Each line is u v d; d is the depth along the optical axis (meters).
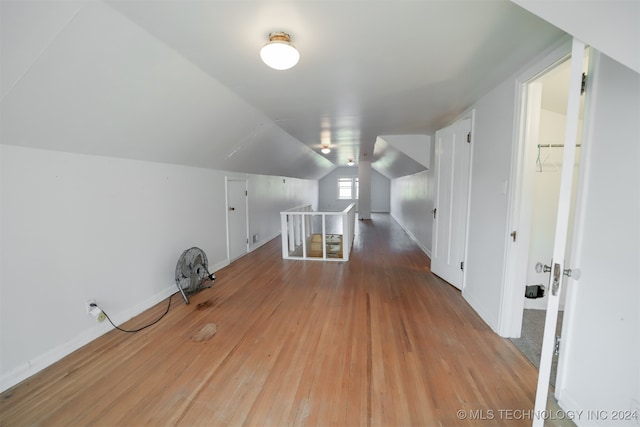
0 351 1.60
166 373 1.75
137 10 1.32
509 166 2.04
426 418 1.40
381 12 1.34
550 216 2.53
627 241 1.08
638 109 1.04
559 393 1.44
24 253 1.70
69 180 1.95
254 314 2.55
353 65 1.93
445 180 3.39
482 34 1.53
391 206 10.86
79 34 1.34
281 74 2.10
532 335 2.15
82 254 2.05
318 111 3.10
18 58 1.28
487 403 1.49
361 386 1.62
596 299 1.22
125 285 2.43
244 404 1.50
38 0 1.13
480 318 2.45
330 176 12.07
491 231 2.32
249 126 3.45
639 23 0.88
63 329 1.92
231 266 4.10
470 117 2.80
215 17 1.39
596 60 1.23
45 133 1.71
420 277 3.58
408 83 2.25
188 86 2.14
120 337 2.16
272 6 1.29
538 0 0.98
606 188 1.17
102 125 1.95
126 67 1.67
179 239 3.14
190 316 2.51
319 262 4.32
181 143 2.80
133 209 2.50
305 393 1.57
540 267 1.24
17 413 1.44
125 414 1.44
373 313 2.56
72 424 1.38
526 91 1.90
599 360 1.21
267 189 5.89
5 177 1.60
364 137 4.75
